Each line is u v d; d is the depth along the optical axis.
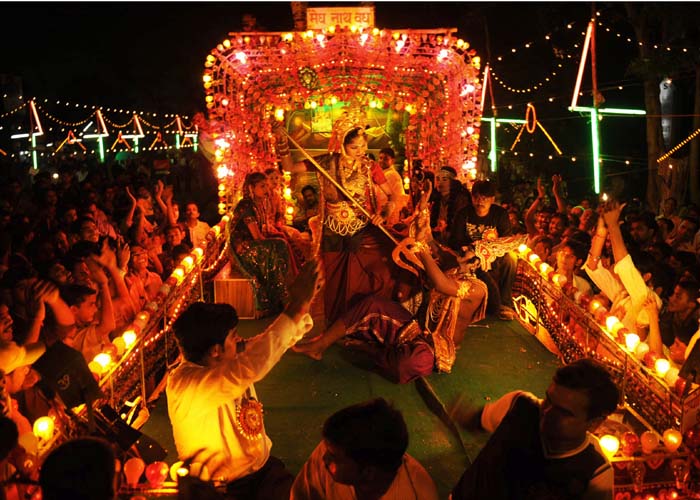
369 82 10.95
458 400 3.46
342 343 6.41
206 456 3.65
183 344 3.59
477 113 10.80
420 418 5.48
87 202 11.88
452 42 10.28
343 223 6.73
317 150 11.31
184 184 24.17
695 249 10.25
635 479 4.16
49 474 2.44
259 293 8.16
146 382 5.84
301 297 3.55
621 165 20.62
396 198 8.57
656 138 17.27
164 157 28.80
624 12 19.52
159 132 28.31
